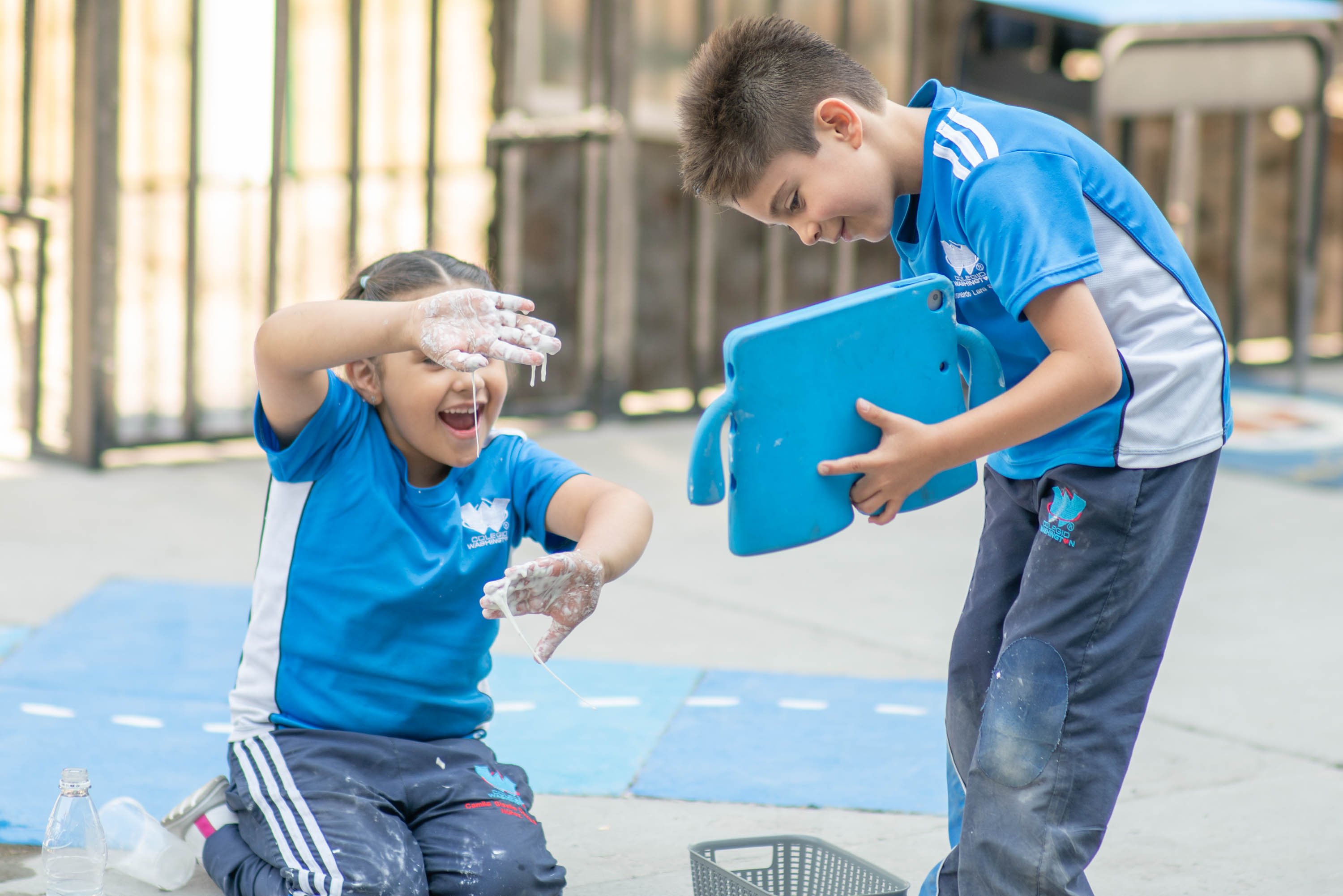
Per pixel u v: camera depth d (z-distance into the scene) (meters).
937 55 22.55
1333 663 12.00
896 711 10.76
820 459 6.41
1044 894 6.28
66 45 17.23
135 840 7.76
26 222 17.02
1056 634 6.36
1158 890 8.09
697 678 11.34
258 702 7.27
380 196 19.23
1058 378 5.97
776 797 9.21
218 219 18.78
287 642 7.20
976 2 21.06
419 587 7.11
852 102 6.45
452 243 19.61
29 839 8.14
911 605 13.43
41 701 10.23
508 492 7.50
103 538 14.41
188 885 7.73
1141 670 6.49
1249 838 8.77
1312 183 22.72
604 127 19.50
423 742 7.36
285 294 19.03
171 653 11.36
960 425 6.14
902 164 6.54
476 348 6.26
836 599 13.53
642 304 21.03
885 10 21.64
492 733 10.09
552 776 9.41
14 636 11.54
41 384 17.36
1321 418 21.86
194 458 17.83
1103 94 20.36
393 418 7.16
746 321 21.88
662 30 20.23
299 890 6.66
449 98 19.34
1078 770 6.36
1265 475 18.62
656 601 13.28
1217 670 11.80
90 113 16.36
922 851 8.50
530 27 19.33
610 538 6.94
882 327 6.44
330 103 18.62
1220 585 14.17
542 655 6.63
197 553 14.09
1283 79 22.00
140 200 18.25
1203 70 21.28
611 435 19.94
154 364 17.89
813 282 22.00
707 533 15.60
